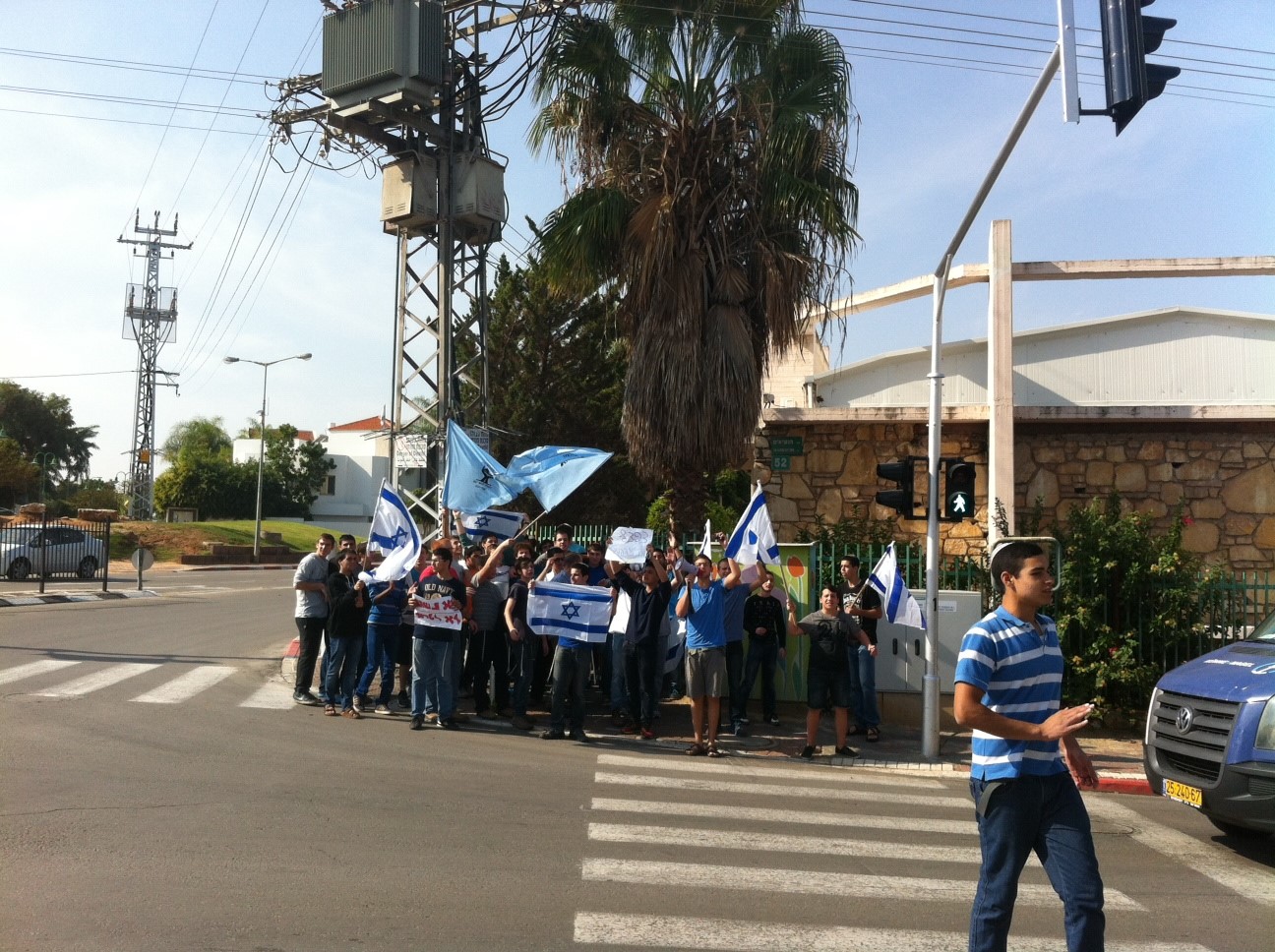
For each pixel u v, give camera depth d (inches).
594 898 216.1
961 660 166.6
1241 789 271.4
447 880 222.4
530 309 1171.9
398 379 630.5
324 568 473.7
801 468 647.8
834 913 214.8
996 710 167.2
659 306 496.1
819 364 892.0
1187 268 588.1
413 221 624.7
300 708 448.5
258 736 377.1
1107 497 604.7
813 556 511.5
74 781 294.2
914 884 237.5
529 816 281.3
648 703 442.0
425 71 587.5
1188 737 290.7
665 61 512.7
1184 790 289.4
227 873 220.4
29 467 2236.7
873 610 453.4
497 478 468.8
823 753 422.3
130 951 177.0
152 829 250.8
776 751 425.1
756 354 517.0
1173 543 494.3
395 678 553.9
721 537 627.8
